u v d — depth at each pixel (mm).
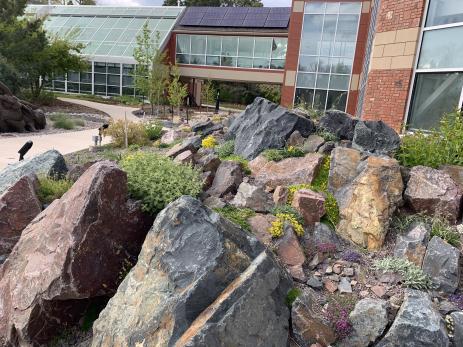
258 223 4445
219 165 6176
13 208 5039
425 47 8133
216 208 4762
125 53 28516
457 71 7422
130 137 11312
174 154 7316
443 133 5844
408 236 4262
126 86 28984
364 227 4477
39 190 5734
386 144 5887
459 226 4395
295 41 22016
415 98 8453
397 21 8633
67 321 3975
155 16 30875
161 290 3178
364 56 19766
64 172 6988
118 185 4012
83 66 25219
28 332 3705
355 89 21469
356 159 5367
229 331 2920
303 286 3832
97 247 3779
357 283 3859
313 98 22297
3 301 4074
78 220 3689
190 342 2758
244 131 7449
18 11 21984
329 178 5344
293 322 3359
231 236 3420
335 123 6695
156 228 3537
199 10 30641
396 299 3574
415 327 3145
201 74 28797
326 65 21766
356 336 3352
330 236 4504
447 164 5414
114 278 3936
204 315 2955
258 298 3125
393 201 4602
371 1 19953
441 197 4602
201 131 10078
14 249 4445
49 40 24531
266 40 26859
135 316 3189
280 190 5133
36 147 11422
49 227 4055
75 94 30094
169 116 22562
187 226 3426
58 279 3580
